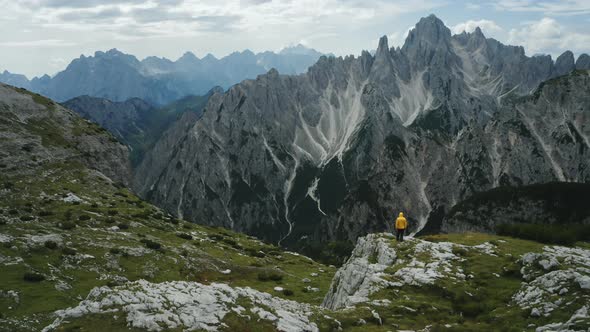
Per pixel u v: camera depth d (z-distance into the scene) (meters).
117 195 132.88
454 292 45.38
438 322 39.91
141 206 128.25
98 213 105.62
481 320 40.09
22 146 136.12
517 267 49.62
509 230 73.44
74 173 138.38
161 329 31.59
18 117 154.75
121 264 78.50
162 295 35.88
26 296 58.38
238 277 89.44
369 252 64.50
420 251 57.62
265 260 113.00
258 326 34.06
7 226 81.06
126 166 182.62
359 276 55.31
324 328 36.41
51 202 106.44
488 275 49.00
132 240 91.44
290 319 36.09
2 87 164.62
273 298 41.09
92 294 36.22
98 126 189.75
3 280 61.56
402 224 62.19
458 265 53.19
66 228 88.31
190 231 121.62
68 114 179.62
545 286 41.53
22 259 68.69
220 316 34.25
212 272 87.69
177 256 88.81
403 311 41.47
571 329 32.12
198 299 36.28
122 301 34.59
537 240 69.00
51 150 144.75
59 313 33.94
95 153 165.88
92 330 31.31
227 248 113.06
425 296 45.47
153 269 79.69
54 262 71.62
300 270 109.31
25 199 103.38
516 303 41.62
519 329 36.03
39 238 77.38
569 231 72.62
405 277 49.66
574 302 37.03
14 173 119.44
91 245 82.25
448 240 65.88
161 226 114.25
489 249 58.53
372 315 39.91
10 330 48.72
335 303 59.31
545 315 36.97
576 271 43.06
